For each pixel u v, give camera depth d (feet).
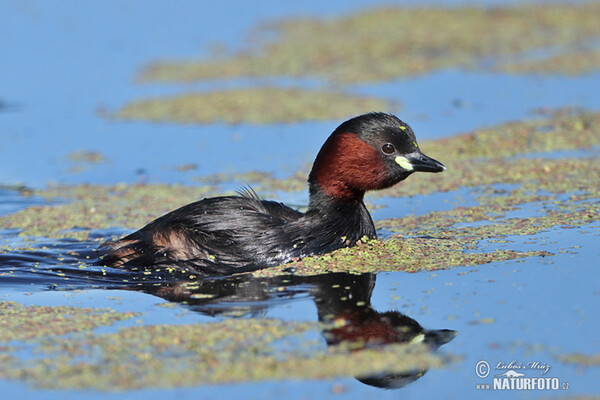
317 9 115.96
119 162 65.21
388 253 43.27
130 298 38.99
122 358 32.58
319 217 44.01
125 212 53.57
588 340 32.94
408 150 43.88
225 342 33.60
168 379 30.94
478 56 94.32
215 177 60.95
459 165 61.31
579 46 96.27
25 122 75.66
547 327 34.04
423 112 75.10
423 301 37.04
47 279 41.75
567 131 67.77
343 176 43.62
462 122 71.87
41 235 49.29
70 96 83.15
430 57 94.27
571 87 81.25
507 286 38.22
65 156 67.05
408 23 107.86
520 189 54.54
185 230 43.16
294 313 36.29
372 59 93.91
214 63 93.66
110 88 85.81
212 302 38.04
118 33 103.71
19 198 57.82
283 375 31.04
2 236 49.21
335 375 30.99
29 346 33.88
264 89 84.23
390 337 33.78
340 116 74.49
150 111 78.23
